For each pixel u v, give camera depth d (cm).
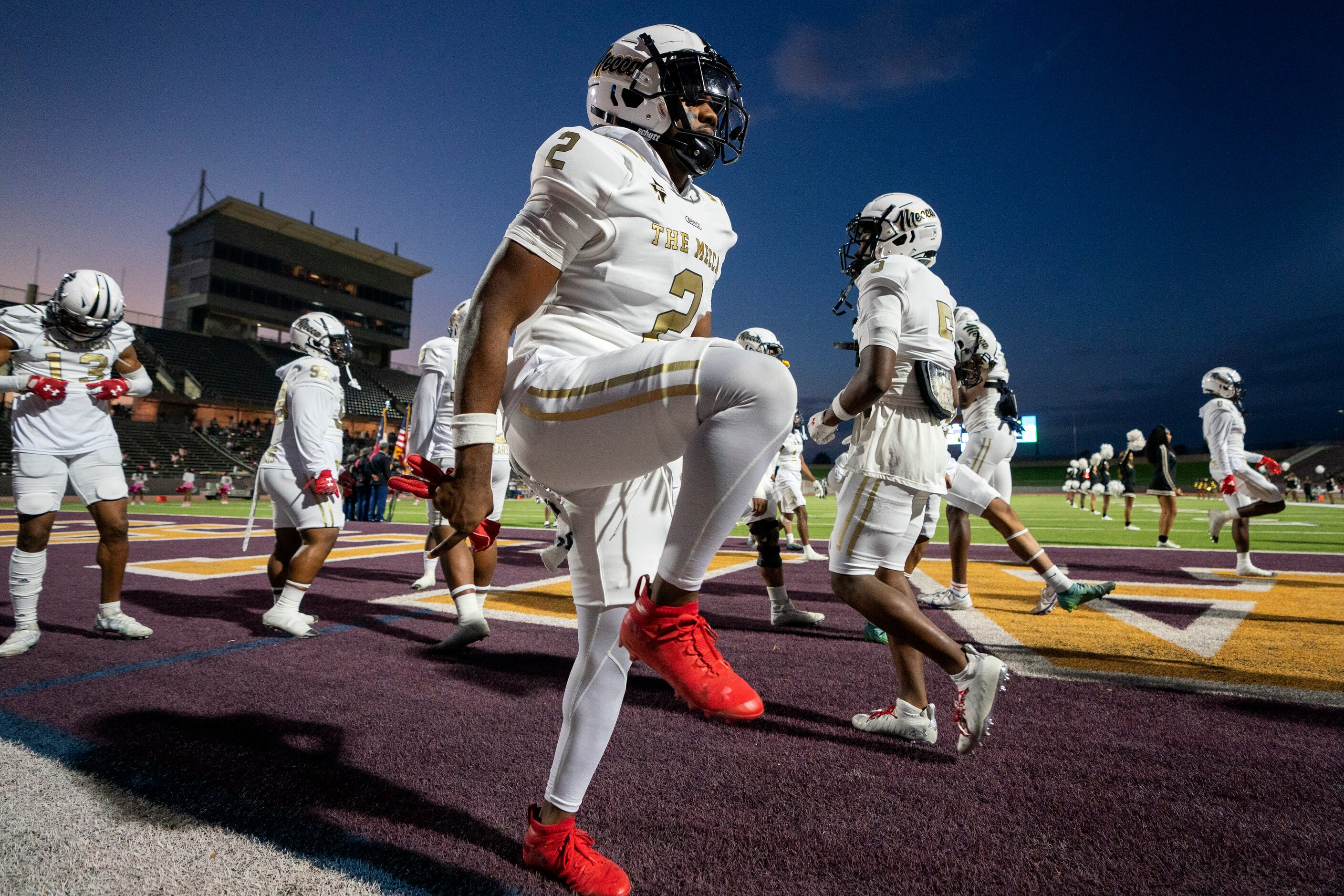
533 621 410
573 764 138
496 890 137
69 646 340
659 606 115
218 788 181
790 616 403
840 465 248
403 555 773
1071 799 174
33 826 160
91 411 353
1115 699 254
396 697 261
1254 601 465
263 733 221
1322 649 328
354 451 2867
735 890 137
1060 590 366
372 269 5647
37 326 343
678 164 153
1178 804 171
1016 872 142
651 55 146
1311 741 211
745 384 106
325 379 379
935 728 216
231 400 3988
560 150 127
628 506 139
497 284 121
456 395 118
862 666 312
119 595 360
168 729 223
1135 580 577
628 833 159
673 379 111
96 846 152
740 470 106
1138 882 138
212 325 4747
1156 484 865
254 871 142
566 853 138
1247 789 179
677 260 142
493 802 175
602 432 118
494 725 230
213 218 4741
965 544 443
